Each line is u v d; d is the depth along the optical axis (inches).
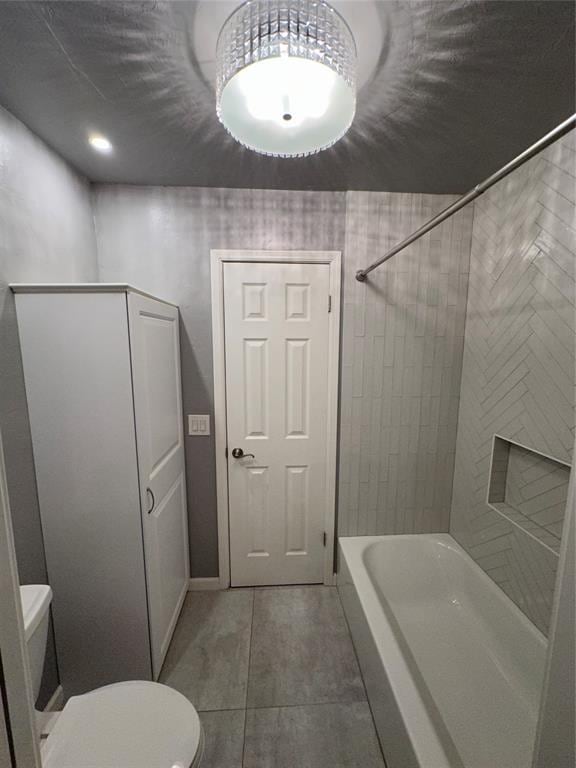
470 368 71.5
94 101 43.0
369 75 38.7
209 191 67.7
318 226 69.7
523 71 38.1
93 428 49.6
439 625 65.6
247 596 76.7
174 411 68.1
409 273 71.4
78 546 51.8
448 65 37.5
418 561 76.0
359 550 73.4
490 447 65.2
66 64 37.2
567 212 47.4
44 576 51.6
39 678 41.5
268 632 67.1
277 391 74.4
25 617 38.5
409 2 30.9
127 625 54.2
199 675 58.4
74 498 50.9
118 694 40.3
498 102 43.2
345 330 72.3
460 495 75.4
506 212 60.0
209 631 67.4
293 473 77.1
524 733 46.7
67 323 47.6
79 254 61.2
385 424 75.8
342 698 54.5
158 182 65.5
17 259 46.5
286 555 79.5
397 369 74.1
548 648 18.6
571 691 17.5
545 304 51.6
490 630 61.1
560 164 48.3
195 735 36.3
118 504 51.4
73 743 35.4
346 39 31.3
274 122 37.2
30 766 16.0
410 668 47.1
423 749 36.9
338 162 57.6
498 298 62.4
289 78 31.4
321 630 67.6
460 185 65.4
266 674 58.5
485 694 52.1
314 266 70.8
